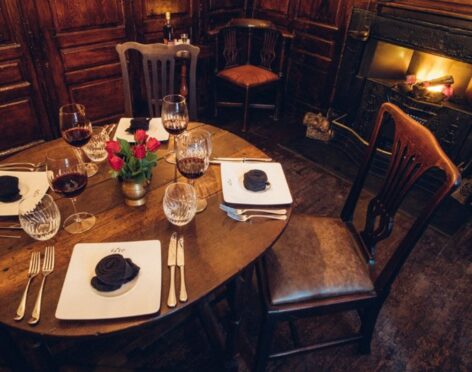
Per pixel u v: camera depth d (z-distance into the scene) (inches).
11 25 90.4
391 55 111.3
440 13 91.5
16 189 43.8
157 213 44.1
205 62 135.5
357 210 97.1
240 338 62.9
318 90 132.0
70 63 103.7
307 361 61.3
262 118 142.5
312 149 123.4
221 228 42.3
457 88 102.8
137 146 40.5
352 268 53.4
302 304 49.9
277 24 135.6
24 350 56.9
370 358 62.2
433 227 91.7
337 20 116.1
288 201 46.5
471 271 80.4
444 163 41.3
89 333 30.6
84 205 44.6
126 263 34.7
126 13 108.1
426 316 69.9
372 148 56.2
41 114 105.1
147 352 60.7
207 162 44.5
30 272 35.5
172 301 33.5
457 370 61.3
